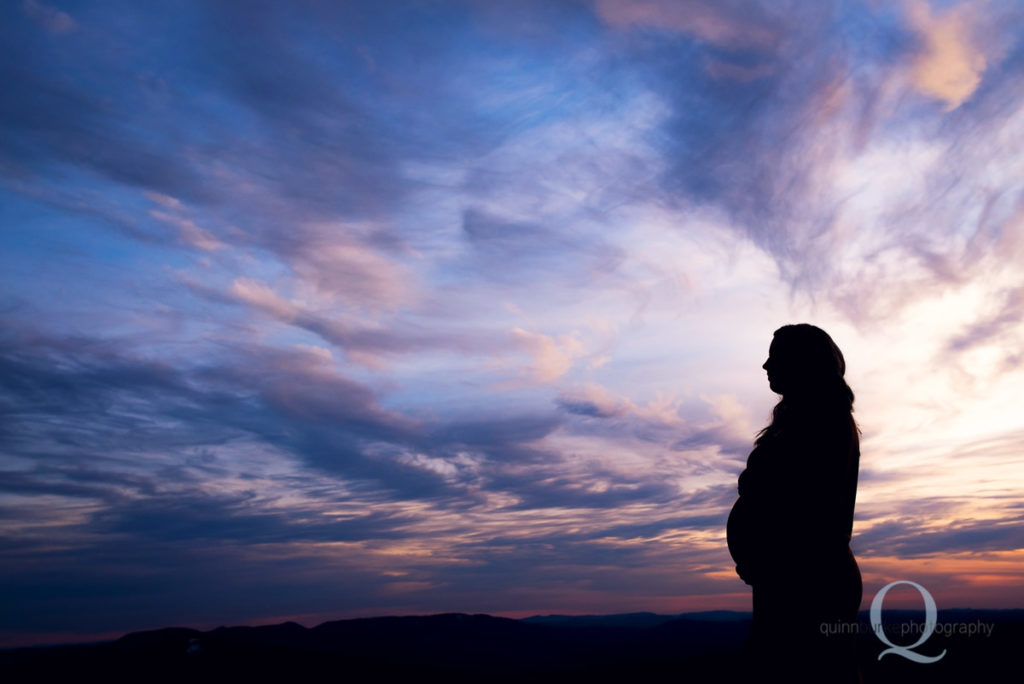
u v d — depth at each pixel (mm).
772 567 2889
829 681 2740
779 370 3178
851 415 3061
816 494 2871
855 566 2912
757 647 2896
